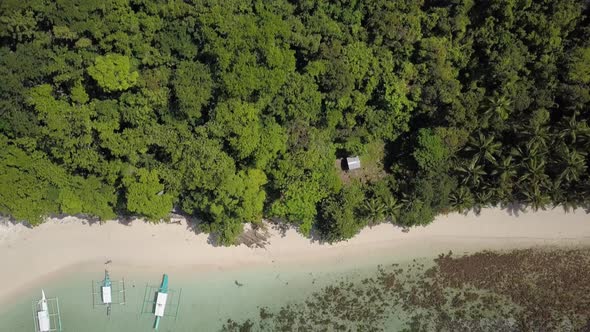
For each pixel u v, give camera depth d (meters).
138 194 41.50
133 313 44.62
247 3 41.53
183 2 40.72
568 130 42.00
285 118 42.44
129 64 40.00
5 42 40.22
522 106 42.53
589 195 45.06
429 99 42.19
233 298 45.34
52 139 40.44
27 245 45.09
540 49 41.56
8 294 44.34
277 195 44.47
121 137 41.09
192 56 41.50
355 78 42.03
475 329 45.44
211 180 40.78
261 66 40.19
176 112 41.81
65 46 40.00
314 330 45.09
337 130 44.22
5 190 40.88
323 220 44.91
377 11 41.75
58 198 42.41
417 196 43.75
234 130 40.06
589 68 40.69
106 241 45.50
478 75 43.19
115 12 39.66
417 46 42.38
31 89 39.69
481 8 42.06
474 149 43.59
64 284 44.75
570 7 40.19
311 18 41.78
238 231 44.00
